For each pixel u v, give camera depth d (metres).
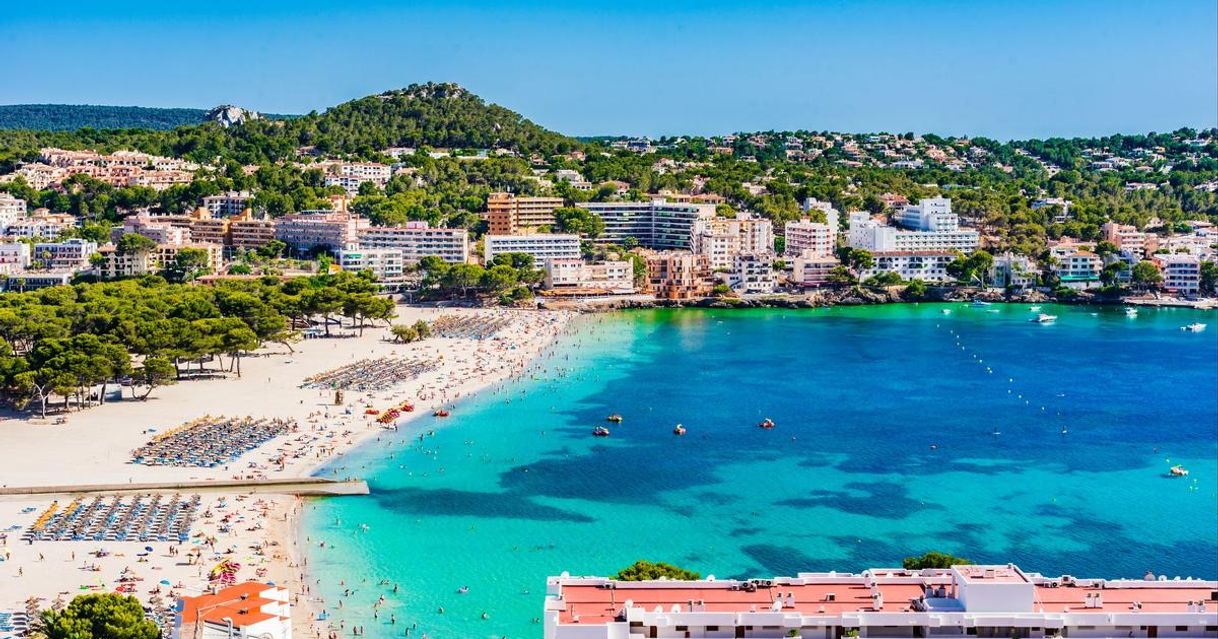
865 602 148.12
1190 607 145.25
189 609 188.12
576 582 154.12
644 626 141.50
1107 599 149.50
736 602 148.00
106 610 192.25
